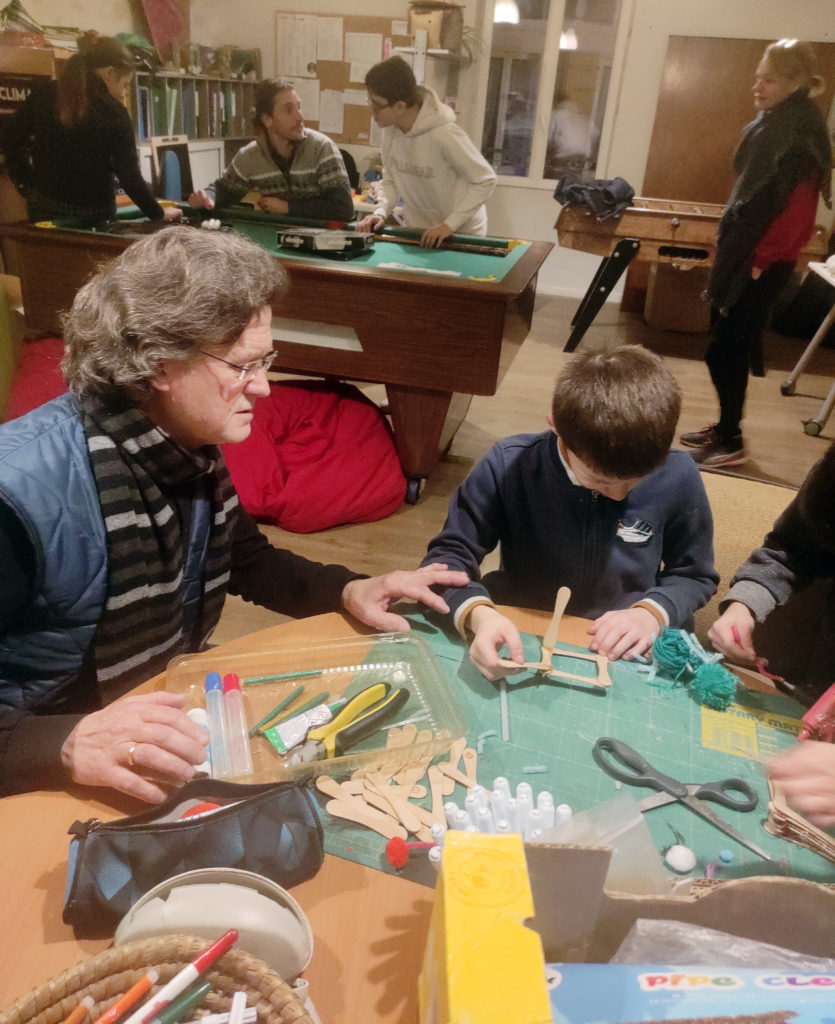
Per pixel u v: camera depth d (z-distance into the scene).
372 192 4.57
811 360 4.52
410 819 0.80
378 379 2.88
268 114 3.54
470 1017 0.42
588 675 1.05
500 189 5.57
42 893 0.72
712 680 1.01
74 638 1.02
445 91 4.78
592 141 5.26
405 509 3.03
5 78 3.31
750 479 1.63
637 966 0.51
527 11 4.87
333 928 0.70
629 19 4.76
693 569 1.37
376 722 0.92
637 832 0.64
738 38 4.59
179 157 4.48
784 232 2.86
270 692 0.99
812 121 2.66
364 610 1.12
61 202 3.07
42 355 2.78
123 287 0.92
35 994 0.52
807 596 1.45
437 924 0.50
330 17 4.47
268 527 2.84
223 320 0.93
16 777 0.84
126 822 0.70
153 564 1.06
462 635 1.13
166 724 0.85
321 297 2.78
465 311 2.67
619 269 4.22
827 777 0.74
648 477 1.32
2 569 0.92
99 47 2.95
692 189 5.06
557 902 0.55
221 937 0.57
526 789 0.83
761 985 0.49
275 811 0.71
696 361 4.66
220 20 4.70
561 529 1.35
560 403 1.14
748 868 0.78
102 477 0.97
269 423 3.01
